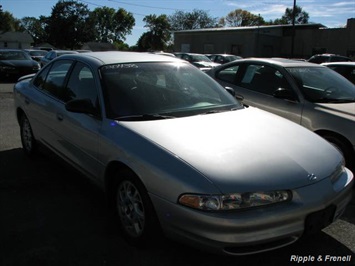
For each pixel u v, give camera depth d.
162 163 2.75
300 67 5.66
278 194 2.61
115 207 3.36
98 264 2.90
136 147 2.97
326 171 2.91
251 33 39.38
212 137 3.04
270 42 41.09
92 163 3.54
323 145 3.26
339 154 3.25
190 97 3.86
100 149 3.35
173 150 2.82
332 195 2.83
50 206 3.85
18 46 72.00
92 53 4.40
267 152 2.90
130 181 3.04
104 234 3.33
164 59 4.32
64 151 4.12
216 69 6.64
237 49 40.88
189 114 3.54
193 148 2.85
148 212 2.84
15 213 3.68
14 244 3.14
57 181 4.48
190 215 2.55
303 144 3.16
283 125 3.54
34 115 4.76
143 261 2.95
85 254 3.03
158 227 2.84
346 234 3.41
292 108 5.12
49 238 3.25
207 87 4.17
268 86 5.61
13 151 5.62
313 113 4.87
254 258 3.01
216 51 42.53
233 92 4.56
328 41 39.03
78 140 3.73
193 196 2.54
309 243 3.24
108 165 3.25
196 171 2.62
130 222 3.13
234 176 2.60
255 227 2.51
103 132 3.32
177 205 2.61
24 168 4.89
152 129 3.13
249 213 2.53
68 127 3.89
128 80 3.74
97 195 4.13
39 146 4.95
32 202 3.93
